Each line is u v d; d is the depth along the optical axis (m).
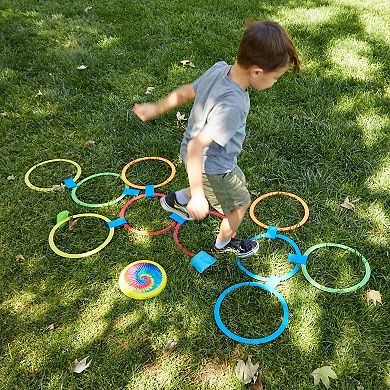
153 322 2.72
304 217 3.32
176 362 2.53
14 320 2.75
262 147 3.96
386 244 3.13
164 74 4.93
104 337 2.66
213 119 2.33
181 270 3.00
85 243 3.21
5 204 3.49
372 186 3.56
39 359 2.56
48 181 3.71
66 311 2.79
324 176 3.66
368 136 4.00
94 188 3.65
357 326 2.66
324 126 4.11
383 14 5.96
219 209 2.80
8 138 4.12
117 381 2.46
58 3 6.52
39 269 3.03
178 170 3.80
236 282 2.94
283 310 2.75
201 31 5.66
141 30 5.77
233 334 2.63
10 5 6.44
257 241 3.16
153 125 4.24
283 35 2.35
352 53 5.13
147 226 3.34
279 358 2.53
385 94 4.51
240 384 2.41
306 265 3.02
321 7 6.16
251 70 2.37
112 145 4.04
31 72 5.02
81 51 5.34
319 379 2.42
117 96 4.63
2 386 2.46
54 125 4.29
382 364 2.49
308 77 4.75
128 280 2.91
